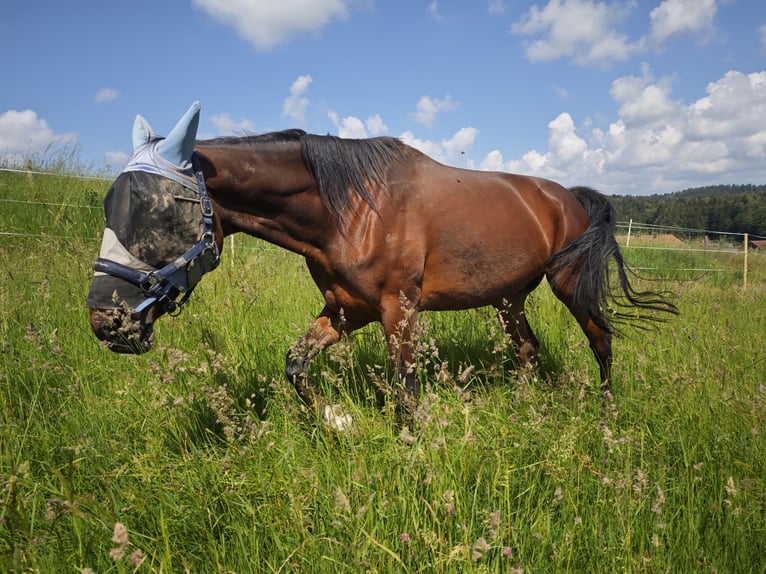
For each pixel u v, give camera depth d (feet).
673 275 35.70
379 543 5.13
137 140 7.69
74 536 5.72
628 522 5.83
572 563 5.61
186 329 12.25
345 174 8.66
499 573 5.39
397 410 8.80
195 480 7.01
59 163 28.45
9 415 8.18
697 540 6.00
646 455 7.63
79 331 11.76
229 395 9.56
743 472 7.32
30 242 20.24
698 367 10.03
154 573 5.22
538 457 7.47
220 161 7.88
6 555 5.16
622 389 10.84
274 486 6.56
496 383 10.06
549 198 11.03
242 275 15.80
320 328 9.53
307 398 9.04
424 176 9.57
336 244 8.72
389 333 9.06
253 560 5.49
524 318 12.44
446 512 5.69
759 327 17.15
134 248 7.00
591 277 10.89
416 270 9.18
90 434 7.91
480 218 9.80
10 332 11.34
